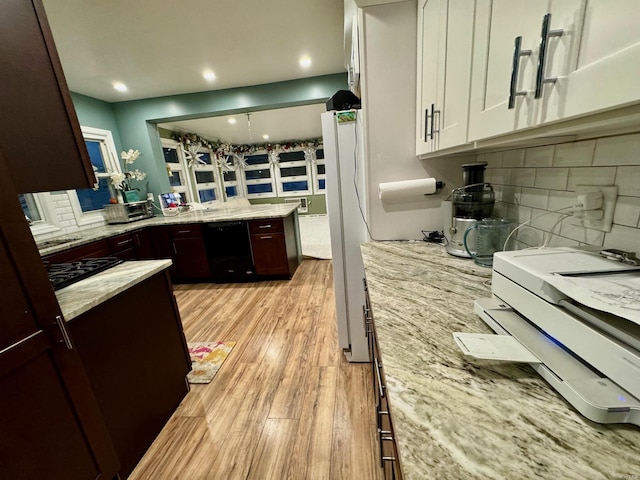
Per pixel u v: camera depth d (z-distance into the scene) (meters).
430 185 1.49
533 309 0.61
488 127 0.71
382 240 1.63
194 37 2.35
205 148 6.34
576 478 0.37
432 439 0.44
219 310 2.77
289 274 3.46
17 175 0.86
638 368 0.42
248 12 2.06
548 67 0.49
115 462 1.09
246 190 7.93
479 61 0.75
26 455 0.80
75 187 1.05
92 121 3.53
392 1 1.33
